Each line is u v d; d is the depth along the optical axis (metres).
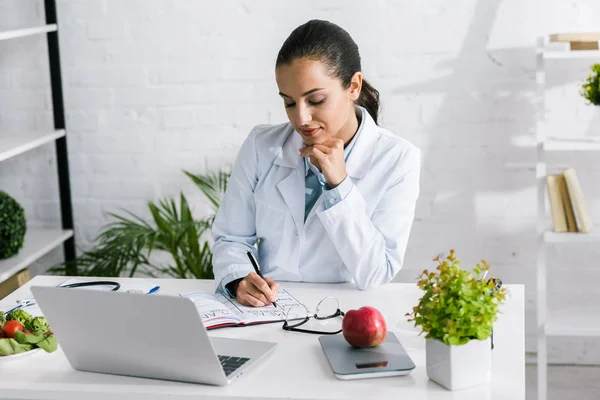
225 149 3.29
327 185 2.03
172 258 3.39
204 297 1.99
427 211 3.25
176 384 1.55
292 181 2.12
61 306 1.54
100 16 3.21
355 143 2.10
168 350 1.52
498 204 3.22
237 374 1.56
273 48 3.18
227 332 1.80
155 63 3.23
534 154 3.17
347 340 1.65
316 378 1.55
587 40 2.85
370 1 3.11
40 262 3.44
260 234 2.18
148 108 3.27
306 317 1.86
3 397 1.55
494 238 3.25
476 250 3.26
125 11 3.20
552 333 2.99
